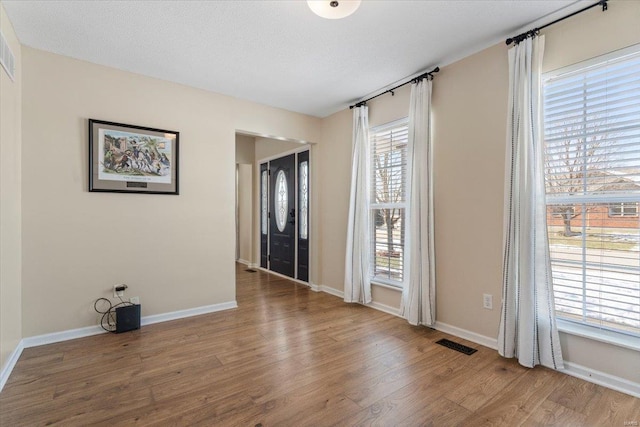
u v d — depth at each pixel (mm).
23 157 2621
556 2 2086
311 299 4176
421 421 1725
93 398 1923
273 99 3918
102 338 2836
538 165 2301
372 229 3910
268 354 2533
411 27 2371
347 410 1819
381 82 3395
